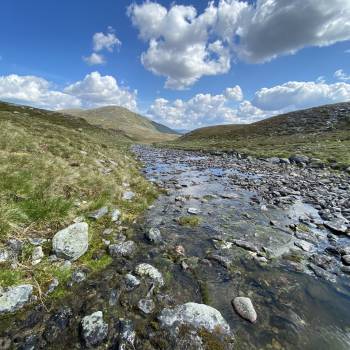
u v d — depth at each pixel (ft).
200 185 16.69
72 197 8.94
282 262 6.86
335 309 5.11
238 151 41.83
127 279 5.35
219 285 5.67
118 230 7.87
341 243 8.15
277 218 10.46
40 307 4.43
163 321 4.30
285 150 39.73
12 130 15.48
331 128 63.36
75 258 5.86
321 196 13.93
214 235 8.41
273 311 4.96
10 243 5.57
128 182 13.96
